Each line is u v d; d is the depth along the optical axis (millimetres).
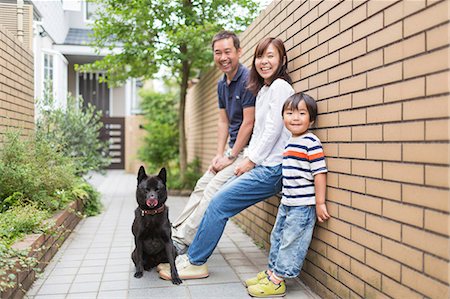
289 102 2961
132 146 13969
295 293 3139
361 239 2480
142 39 8203
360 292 2500
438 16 1829
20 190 4445
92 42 9453
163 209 3473
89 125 7828
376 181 2318
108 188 9953
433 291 1864
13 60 5320
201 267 3477
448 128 1777
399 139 2107
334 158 2812
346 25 2631
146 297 3021
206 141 9594
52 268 3693
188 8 7875
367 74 2396
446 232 1786
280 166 3336
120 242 4684
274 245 3186
